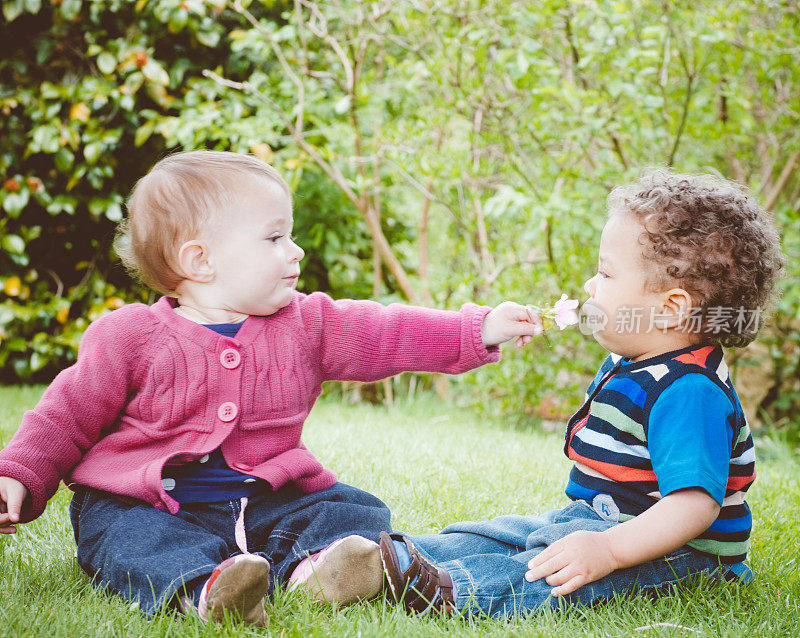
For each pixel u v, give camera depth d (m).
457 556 1.74
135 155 4.84
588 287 1.88
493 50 4.47
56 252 5.02
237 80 4.95
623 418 1.72
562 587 1.58
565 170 4.14
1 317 4.64
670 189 1.77
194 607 1.47
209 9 4.70
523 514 2.40
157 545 1.58
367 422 4.12
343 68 4.86
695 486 1.57
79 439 1.71
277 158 4.67
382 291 5.27
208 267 1.80
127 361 1.73
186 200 1.78
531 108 4.56
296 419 1.82
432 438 3.71
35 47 4.61
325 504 1.75
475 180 4.69
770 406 5.02
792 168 4.56
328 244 4.95
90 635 1.40
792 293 4.11
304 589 1.60
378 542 1.72
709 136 4.31
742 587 1.76
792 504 2.67
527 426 4.67
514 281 4.37
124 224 2.04
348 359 1.90
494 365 4.40
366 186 4.61
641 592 1.68
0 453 1.65
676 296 1.72
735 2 4.21
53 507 2.25
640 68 3.97
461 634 1.47
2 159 4.61
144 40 4.57
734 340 1.78
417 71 4.39
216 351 1.76
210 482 1.72
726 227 1.72
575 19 4.07
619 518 1.71
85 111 4.49
